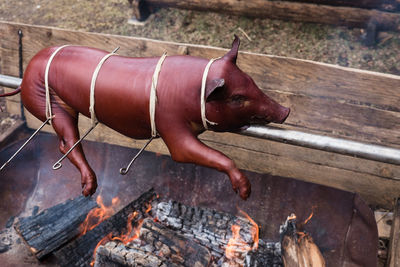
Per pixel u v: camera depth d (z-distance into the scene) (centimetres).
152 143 321
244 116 147
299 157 292
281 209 245
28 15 549
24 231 227
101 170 270
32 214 251
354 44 452
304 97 283
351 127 279
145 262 205
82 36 314
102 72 150
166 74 146
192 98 144
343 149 160
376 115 274
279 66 283
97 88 149
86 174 159
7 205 252
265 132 163
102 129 330
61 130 162
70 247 218
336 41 456
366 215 229
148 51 304
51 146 272
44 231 228
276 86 288
